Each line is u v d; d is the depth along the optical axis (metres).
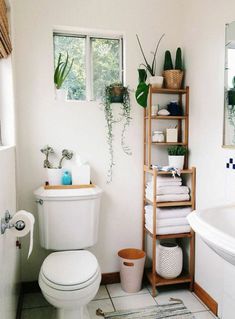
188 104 2.32
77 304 1.62
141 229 2.50
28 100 2.21
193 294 2.27
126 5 2.34
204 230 1.12
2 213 1.35
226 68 1.83
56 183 2.20
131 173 2.44
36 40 2.19
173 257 2.24
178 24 2.44
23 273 2.28
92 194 2.11
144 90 2.17
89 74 2.46
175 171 2.19
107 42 2.49
